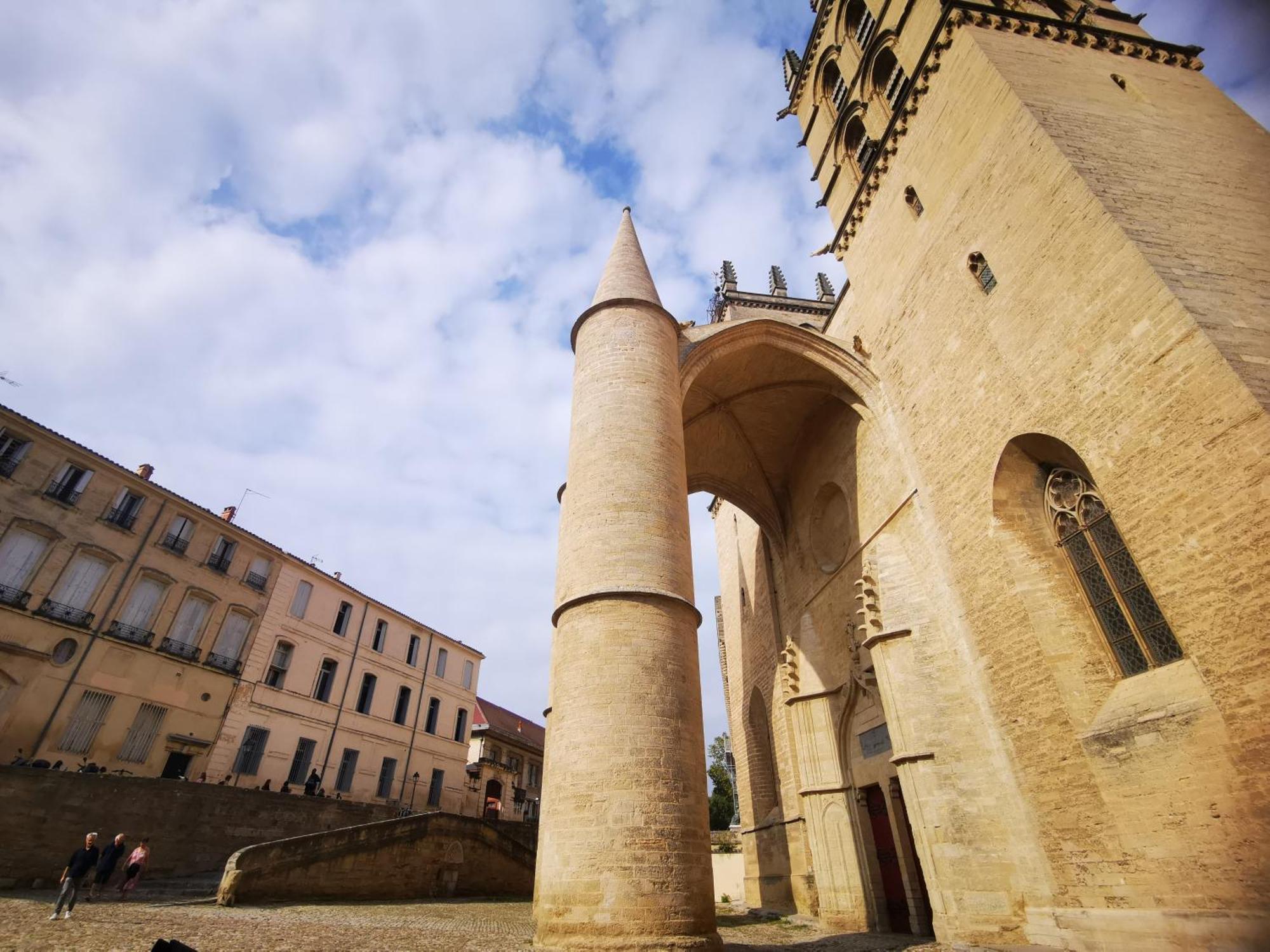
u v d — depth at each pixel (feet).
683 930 31.19
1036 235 44.06
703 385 68.95
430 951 30.14
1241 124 51.80
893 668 49.73
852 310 71.41
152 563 84.99
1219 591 30.89
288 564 102.06
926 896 49.21
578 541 43.24
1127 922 33.27
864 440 64.64
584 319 56.34
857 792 57.36
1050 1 64.44
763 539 84.69
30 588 73.61
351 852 60.13
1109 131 45.80
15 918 36.45
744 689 87.92
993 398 47.26
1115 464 36.78
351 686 107.65
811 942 44.37
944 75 55.67
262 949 27.99
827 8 83.51
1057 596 41.86
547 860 34.35
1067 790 38.09
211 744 85.92
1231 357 31.76
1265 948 27.50
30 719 70.44
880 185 65.77
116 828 59.16
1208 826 30.63
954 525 50.01
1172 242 37.58
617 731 35.45
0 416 75.25
